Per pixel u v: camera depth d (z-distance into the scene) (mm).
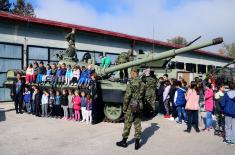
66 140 8266
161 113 12938
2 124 10633
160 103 12805
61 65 12664
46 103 12359
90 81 11023
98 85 10742
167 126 10438
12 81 13781
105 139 8383
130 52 12711
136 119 7438
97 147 7543
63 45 19922
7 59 17188
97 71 11648
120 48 24203
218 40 9000
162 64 15133
